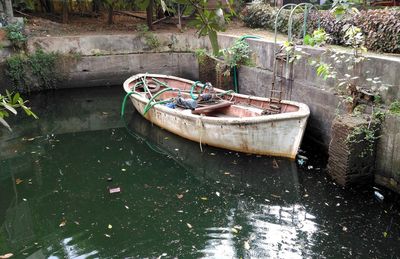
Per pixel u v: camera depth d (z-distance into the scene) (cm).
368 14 817
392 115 605
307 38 746
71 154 868
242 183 703
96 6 1733
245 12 1542
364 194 632
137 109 1069
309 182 682
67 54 1326
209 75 1284
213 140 818
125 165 808
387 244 514
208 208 625
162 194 676
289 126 719
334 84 757
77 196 668
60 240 542
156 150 893
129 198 660
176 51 1462
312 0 1065
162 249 518
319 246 515
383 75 645
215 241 533
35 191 690
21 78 1262
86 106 1230
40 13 1623
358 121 630
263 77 1006
